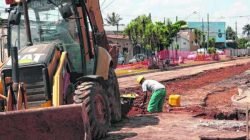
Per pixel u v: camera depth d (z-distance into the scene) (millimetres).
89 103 10641
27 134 8469
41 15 11930
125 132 12109
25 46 11562
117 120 13539
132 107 17344
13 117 8297
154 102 16578
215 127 12797
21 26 11922
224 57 100188
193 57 84625
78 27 12109
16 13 11711
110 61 13312
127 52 75750
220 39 140500
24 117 8312
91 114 10602
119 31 91188
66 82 11195
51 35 11914
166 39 62062
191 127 12805
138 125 13273
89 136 8250
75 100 10680
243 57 105438
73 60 12031
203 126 12969
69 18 11945
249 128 12461
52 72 10797
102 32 14297
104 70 12719
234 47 142000
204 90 27438
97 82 11406
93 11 13789
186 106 18516
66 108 8250
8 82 10562
